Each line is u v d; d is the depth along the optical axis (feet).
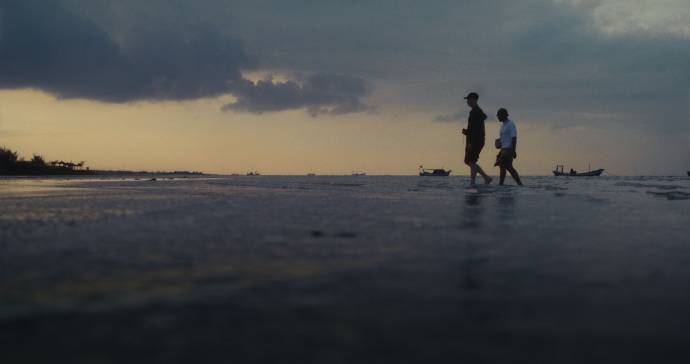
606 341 4.21
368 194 25.61
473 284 6.07
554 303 5.27
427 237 9.88
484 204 18.83
